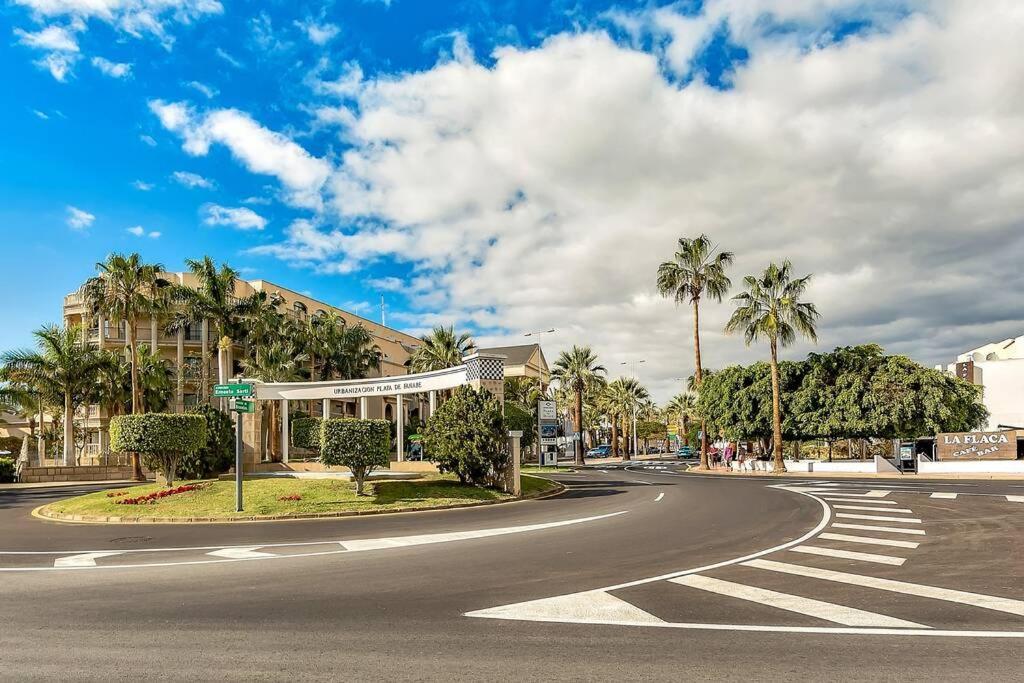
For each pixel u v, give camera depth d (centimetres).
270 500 2078
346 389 3528
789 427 4606
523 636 651
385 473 3141
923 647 594
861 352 4469
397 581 941
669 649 601
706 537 1311
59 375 4112
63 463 4606
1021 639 612
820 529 1397
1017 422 5938
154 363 4872
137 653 618
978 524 1410
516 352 10369
